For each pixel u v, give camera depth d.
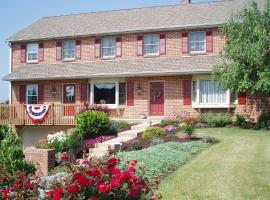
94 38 28.27
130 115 26.27
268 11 21.52
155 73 24.97
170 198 8.70
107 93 27.00
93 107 24.58
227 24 22.45
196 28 25.89
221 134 18.72
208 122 22.70
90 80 27.27
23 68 29.88
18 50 30.47
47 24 31.94
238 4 27.94
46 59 29.61
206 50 25.69
